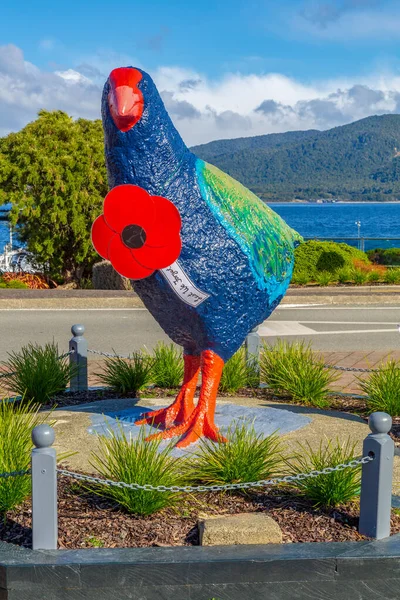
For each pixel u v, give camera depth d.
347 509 4.19
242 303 5.20
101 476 4.60
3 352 10.24
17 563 3.47
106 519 4.03
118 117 4.65
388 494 3.84
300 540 3.82
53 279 20.61
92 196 19.27
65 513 4.09
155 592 3.49
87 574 3.46
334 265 19.33
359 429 5.86
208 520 3.86
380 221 132.12
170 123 4.93
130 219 4.75
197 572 3.50
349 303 16.20
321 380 6.98
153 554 3.58
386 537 3.85
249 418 6.09
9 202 19.45
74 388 7.44
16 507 4.15
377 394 6.62
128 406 6.55
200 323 5.21
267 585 3.54
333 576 3.57
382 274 19.31
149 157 4.83
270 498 4.38
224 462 4.51
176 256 4.80
